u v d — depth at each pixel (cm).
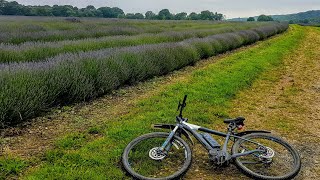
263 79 1280
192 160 489
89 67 886
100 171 457
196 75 1254
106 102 842
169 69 1295
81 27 2991
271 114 816
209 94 942
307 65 1736
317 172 513
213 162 484
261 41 3294
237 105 884
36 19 4647
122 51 1159
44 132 613
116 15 11125
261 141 571
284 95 1020
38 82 716
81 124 664
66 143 548
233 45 2416
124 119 696
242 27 4234
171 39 2125
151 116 714
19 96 657
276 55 2047
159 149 458
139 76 1089
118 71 995
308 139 653
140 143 495
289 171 488
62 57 946
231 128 499
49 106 756
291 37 3859
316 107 894
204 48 1825
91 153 510
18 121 646
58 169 454
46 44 1368
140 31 2838
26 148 537
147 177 434
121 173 448
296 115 813
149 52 1260
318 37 4147
